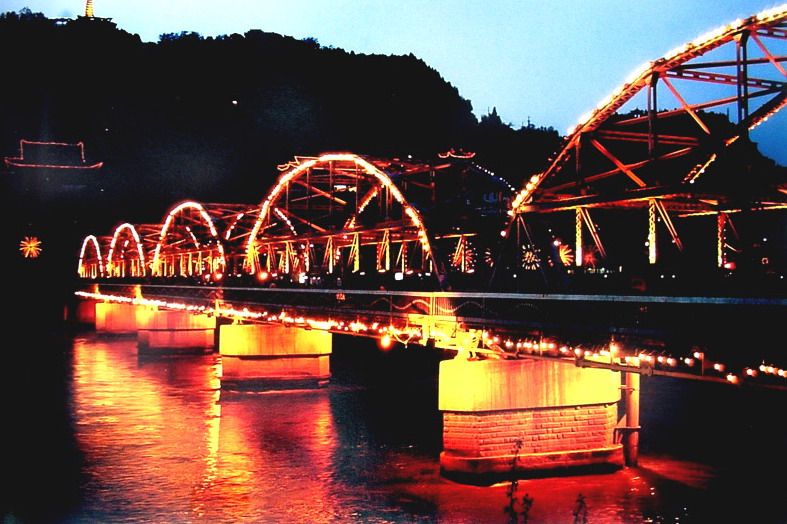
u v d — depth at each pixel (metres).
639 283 28.38
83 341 115.75
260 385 62.94
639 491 33.50
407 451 42.16
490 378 34.59
